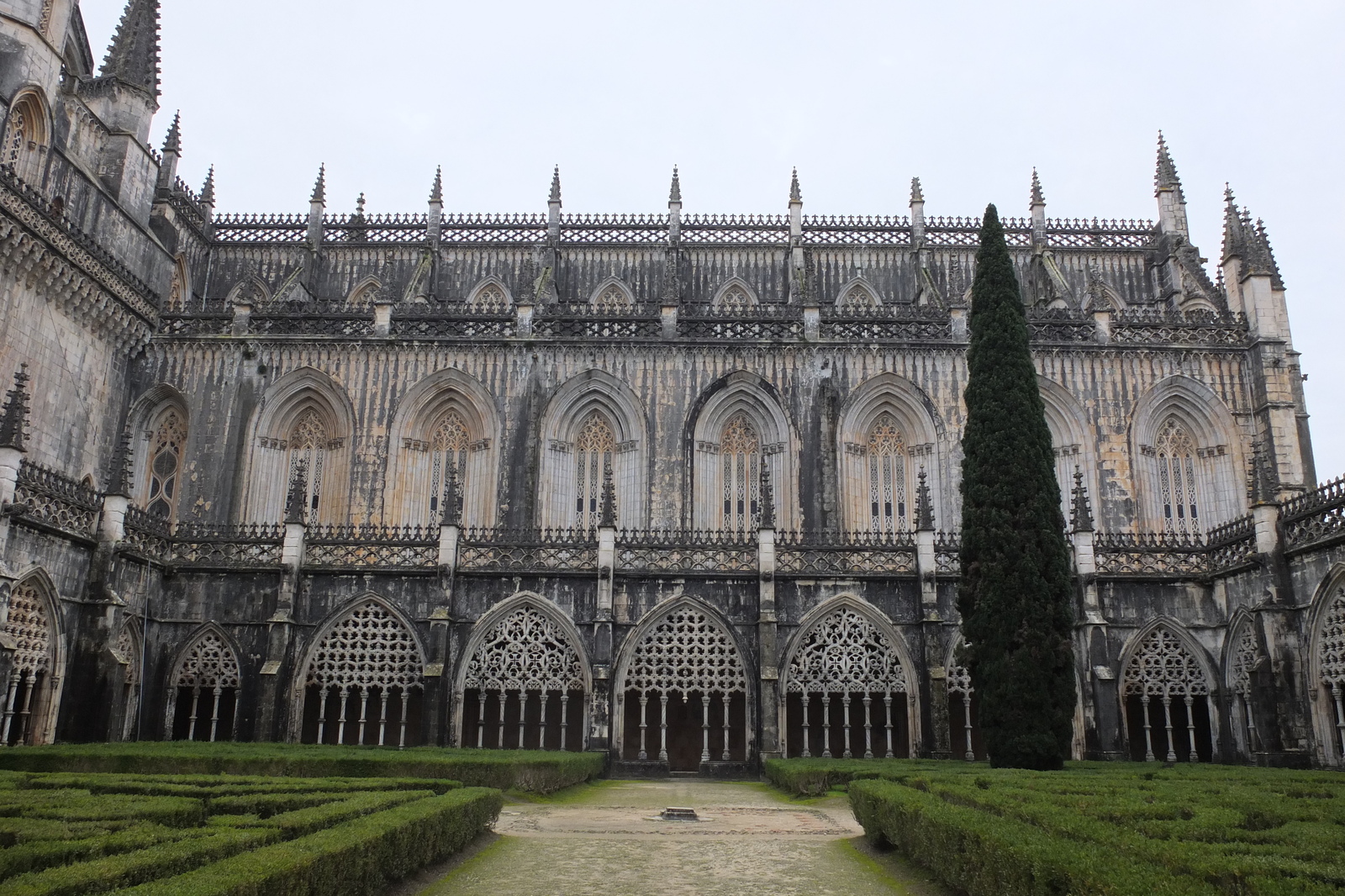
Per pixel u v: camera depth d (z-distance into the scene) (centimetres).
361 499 4450
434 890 1359
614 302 5656
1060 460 4559
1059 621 3044
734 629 3584
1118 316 5072
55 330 3891
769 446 4591
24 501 2941
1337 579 2967
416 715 3956
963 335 4634
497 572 3622
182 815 1337
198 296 5547
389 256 5262
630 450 4559
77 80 4394
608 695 3484
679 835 1952
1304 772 2489
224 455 4453
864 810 1855
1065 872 923
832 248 5766
